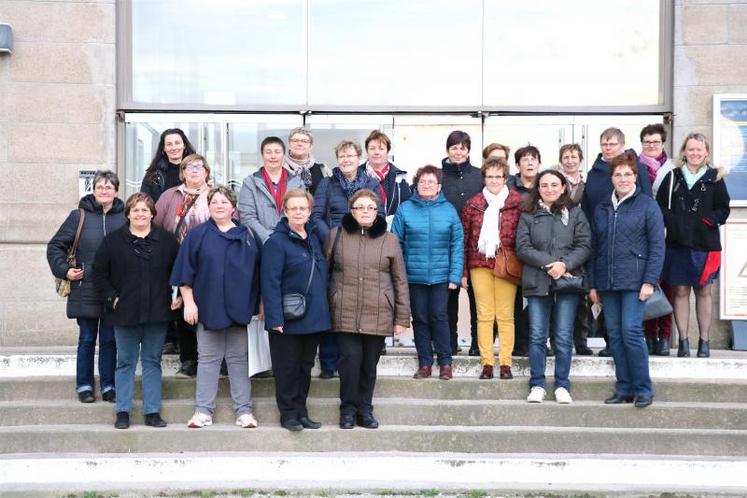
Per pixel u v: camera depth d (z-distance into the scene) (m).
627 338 7.31
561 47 9.62
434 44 9.66
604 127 9.55
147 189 7.95
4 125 9.20
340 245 7.14
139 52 9.59
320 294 7.02
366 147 7.96
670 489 6.60
